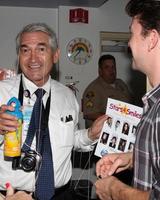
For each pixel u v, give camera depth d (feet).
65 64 13.19
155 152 3.11
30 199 3.84
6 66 13.16
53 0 12.30
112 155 4.38
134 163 3.50
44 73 5.69
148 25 3.39
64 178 5.86
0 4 12.81
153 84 3.58
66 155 5.86
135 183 3.46
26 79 5.73
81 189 8.81
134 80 15.74
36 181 5.41
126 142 5.21
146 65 3.57
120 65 15.87
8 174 5.40
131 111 5.26
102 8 13.46
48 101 5.84
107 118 5.47
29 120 5.49
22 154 5.27
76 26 13.21
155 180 3.15
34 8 13.29
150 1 3.43
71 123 5.97
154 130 3.12
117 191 3.35
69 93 6.38
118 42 15.64
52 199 5.67
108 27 13.58
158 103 3.19
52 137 5.69
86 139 6.15
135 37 3.55
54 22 13.46
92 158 10.11
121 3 13.61
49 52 5.75
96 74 13.43
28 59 5.59
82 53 13.30
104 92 11.94
